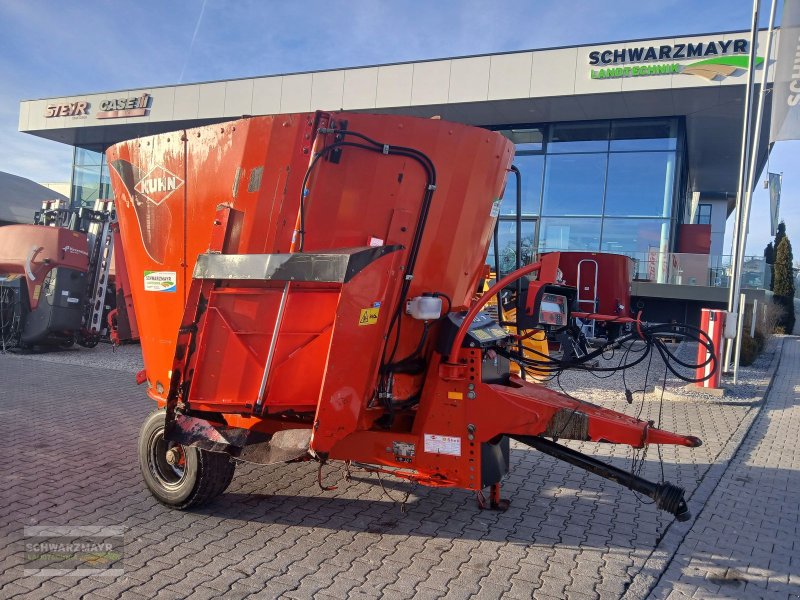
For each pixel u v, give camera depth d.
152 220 4.88
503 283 4.26
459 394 4.16
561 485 5.59
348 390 3.90
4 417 7.33
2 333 12.24
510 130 22.41
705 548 4.31
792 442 7.15
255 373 4.10
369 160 4.07
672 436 3.94
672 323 5.00
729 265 19.19
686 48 17.59
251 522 4.53
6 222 24.53
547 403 4.14
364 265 3.79
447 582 3.70
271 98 22.66
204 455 4.49
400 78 20.91
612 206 21.22
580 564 4.00
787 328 27.34
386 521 4.62
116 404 8.32
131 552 3.96
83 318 12.45
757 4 9.95
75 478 5.32
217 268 4.07
